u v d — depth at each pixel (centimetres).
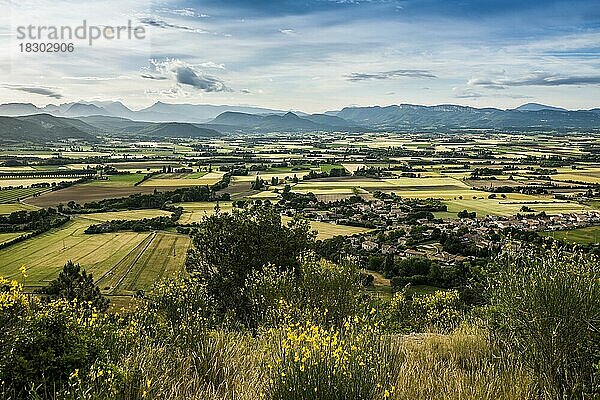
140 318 771
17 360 491
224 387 559
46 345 524
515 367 612
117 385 470
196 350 648
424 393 535
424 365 637
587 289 571
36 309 592
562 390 545
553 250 647
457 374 593
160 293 912
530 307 591
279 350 521
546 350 577
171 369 570
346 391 450
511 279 648
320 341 487
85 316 657
